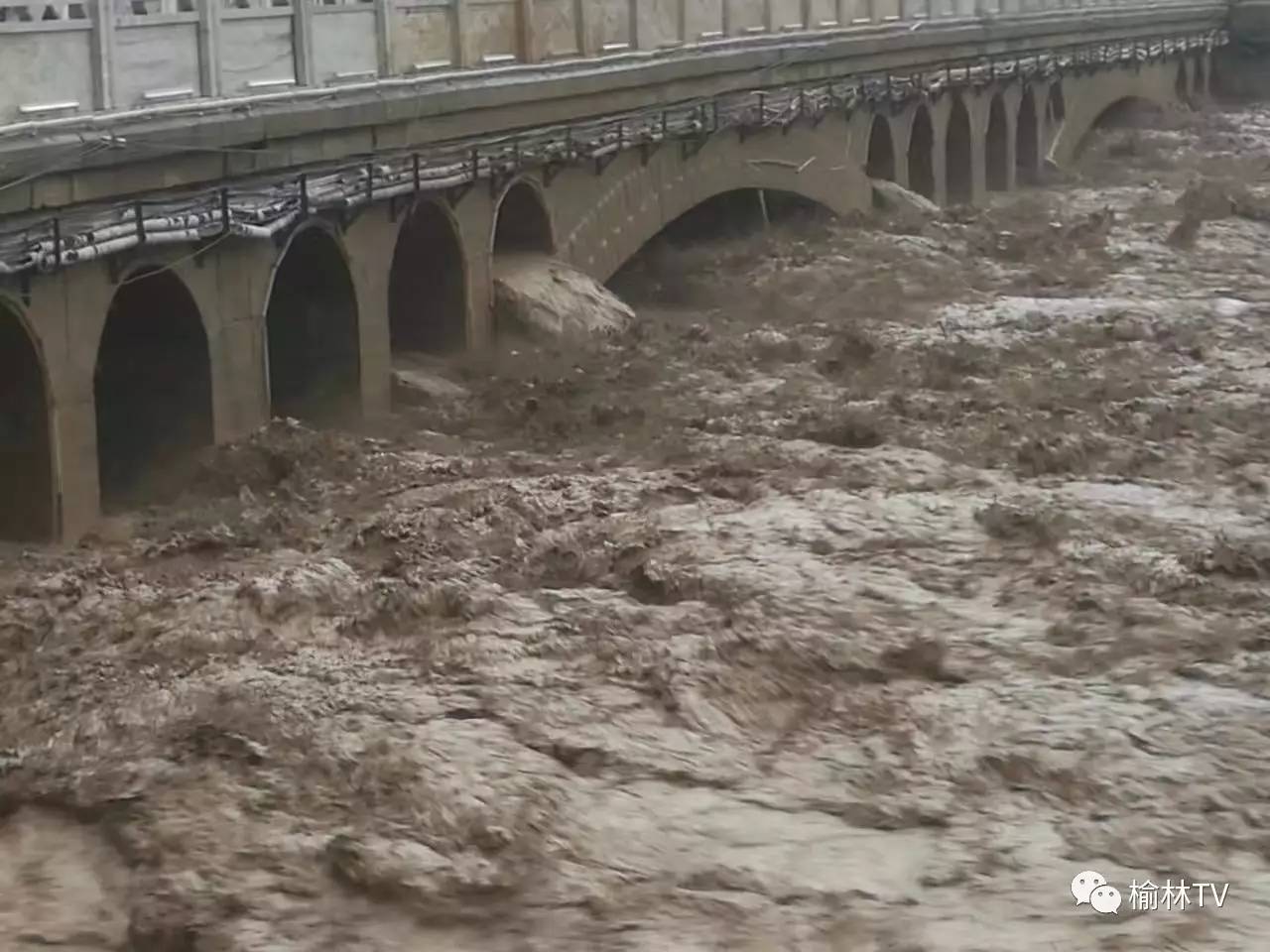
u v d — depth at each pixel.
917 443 24.73
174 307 22.98
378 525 20.62
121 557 19.98
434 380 27.59
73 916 12.75
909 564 19.64
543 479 23.00
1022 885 13.05
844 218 43.47
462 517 21.08
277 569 19.28
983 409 26.41
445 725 15.32
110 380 23.52
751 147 39.06
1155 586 18.91
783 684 16.45
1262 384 28.31
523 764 14.63
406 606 17.88
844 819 14.09
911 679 16.75
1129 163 57.94
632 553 19.81
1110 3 61.88
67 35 21.09
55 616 18.05
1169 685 16.47
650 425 25.81
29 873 13.27
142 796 14.05
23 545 20.62
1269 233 43.62
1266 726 15.60
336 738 14.91
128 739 15.09
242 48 24.38
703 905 12.73
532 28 31.78
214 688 15.98
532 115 30.78
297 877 12.99
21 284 19.81
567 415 26.28
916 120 48.69
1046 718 15.77
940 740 15.42
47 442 20.66
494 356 29.31
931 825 14.00
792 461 23.73
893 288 36.44
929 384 28.25
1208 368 29.52
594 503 21.86
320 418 26.31
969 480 22.88
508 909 12.66
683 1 37.16
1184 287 36.97
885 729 15.67
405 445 24.88
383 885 12.80
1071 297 36.00
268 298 24.38
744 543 20.17
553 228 32.00
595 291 31.48
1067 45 56.81
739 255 39.44
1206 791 14.45
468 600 17.98
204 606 18.12
